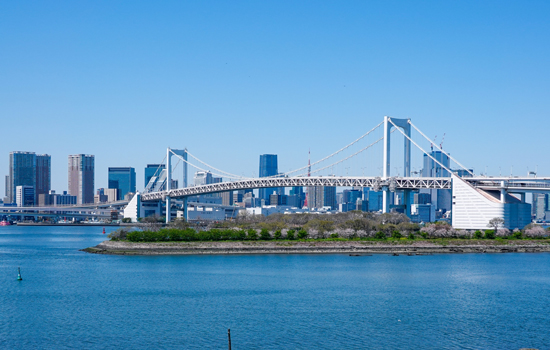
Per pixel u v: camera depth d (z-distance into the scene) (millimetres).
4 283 185875
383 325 134125
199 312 145750
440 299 162625
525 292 173500
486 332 129000
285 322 136250
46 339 123438
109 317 140875
